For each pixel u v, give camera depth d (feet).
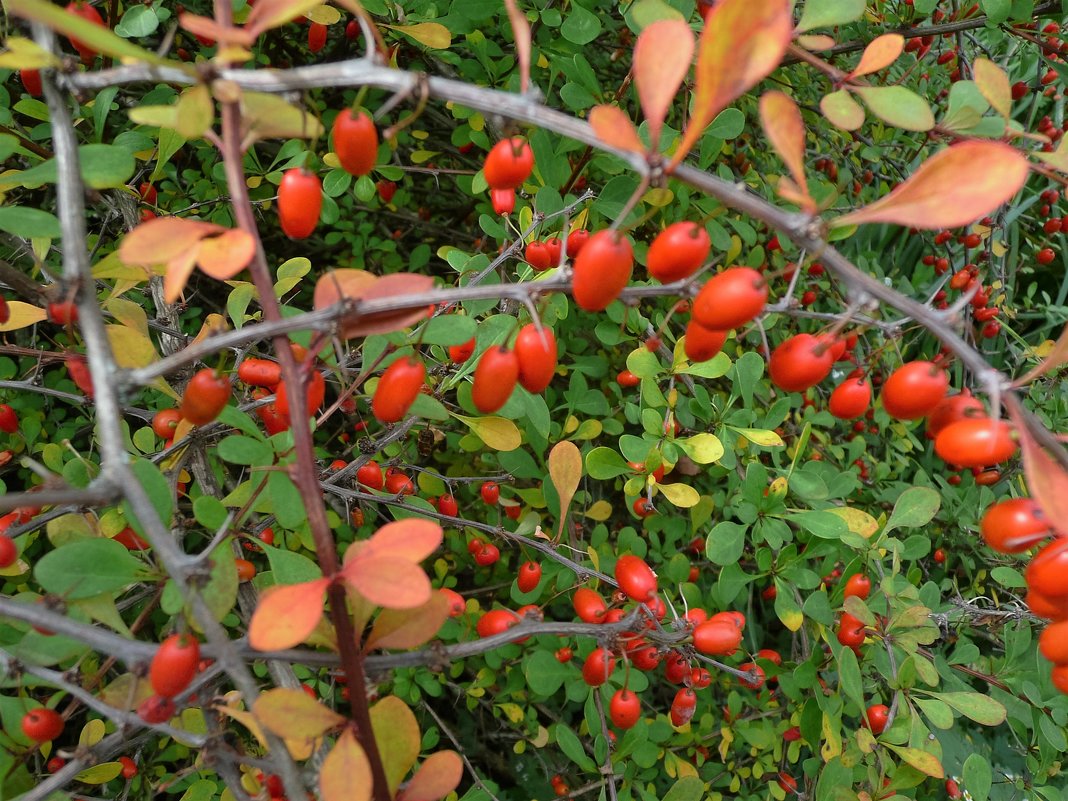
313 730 0.30
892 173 1.12
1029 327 1.51
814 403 1.02
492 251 1.03
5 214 0.35
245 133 0.31
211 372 0.35
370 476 0.63
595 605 0.54
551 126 0.30
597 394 0.73
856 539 0.60
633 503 0.66
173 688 0.31
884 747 0.59
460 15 0.67
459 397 0.55
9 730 0.40
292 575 0.37
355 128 0.36
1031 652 0.71
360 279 0.32
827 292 1.03
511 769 0.95
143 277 0.43
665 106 0.29
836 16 0.43
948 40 1.10
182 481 0.60
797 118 0.31
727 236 0.72
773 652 0.71
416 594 0.28
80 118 0.57
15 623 0.43
